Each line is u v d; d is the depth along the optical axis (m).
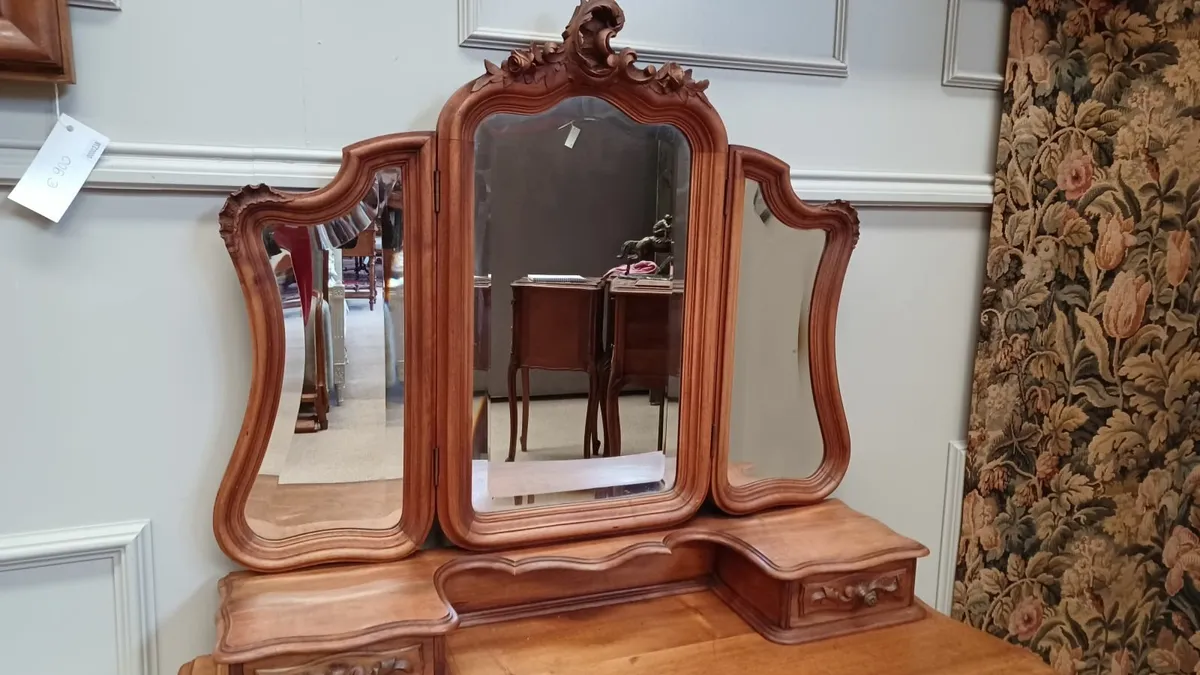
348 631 0.80
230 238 0.85
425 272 0.93
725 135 1.02
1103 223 1.13
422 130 0.98
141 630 0.93
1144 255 1.08
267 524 0.92
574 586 1.04
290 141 0.93
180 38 0.88
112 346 0.90
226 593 0.87
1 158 0.83
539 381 1.01
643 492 1.08
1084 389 1.16
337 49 0.94
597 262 1.02
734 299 1.06
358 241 0.91
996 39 1.26
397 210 0.92
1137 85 1.08
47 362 0.88
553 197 0.99
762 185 1.08
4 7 0.78
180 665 0.96
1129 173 1.09
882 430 1.30
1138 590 1.11
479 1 0.98
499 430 1.00
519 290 0.98
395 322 0.94
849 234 1.13
